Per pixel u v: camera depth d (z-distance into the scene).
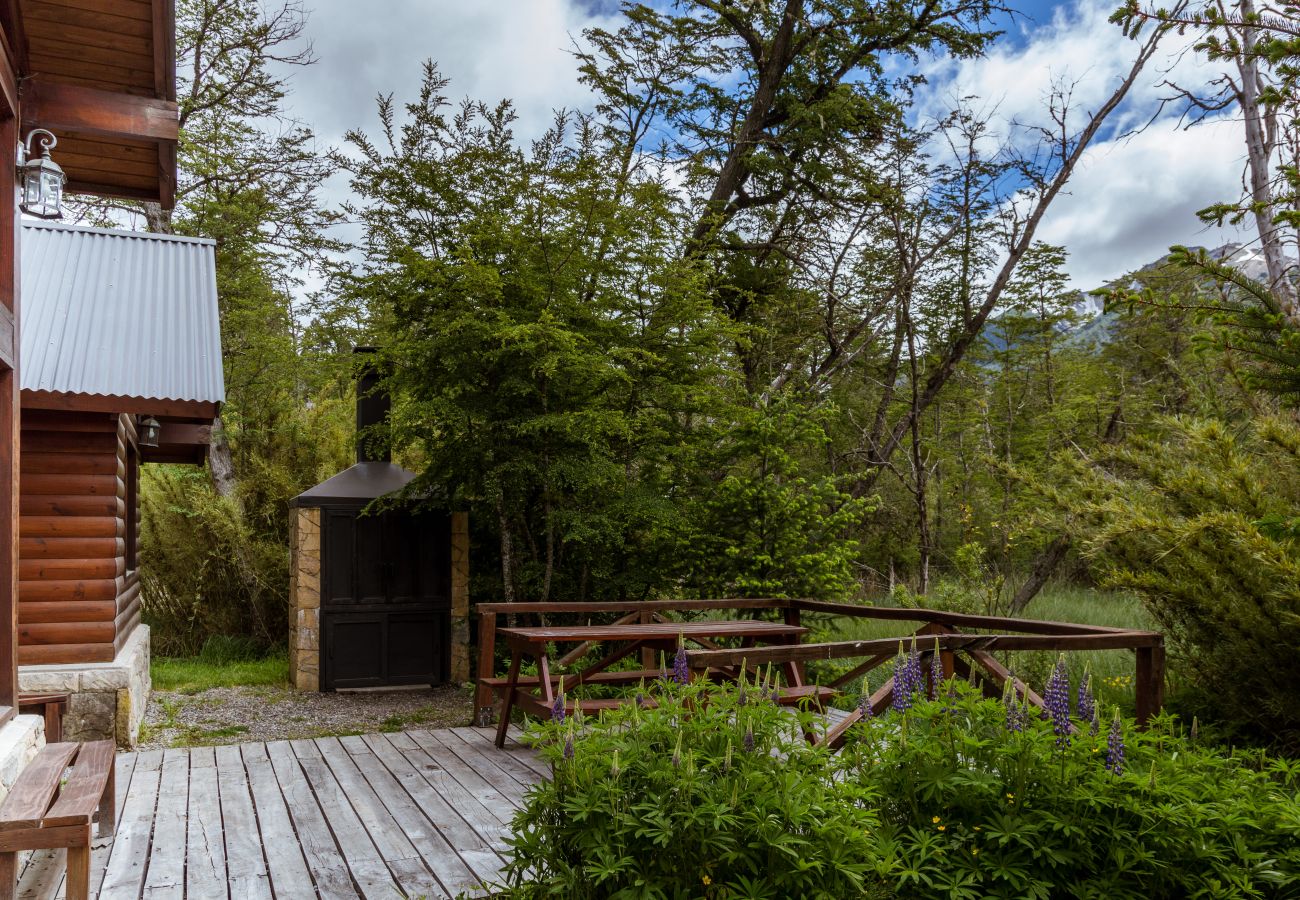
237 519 11.07
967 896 2.62
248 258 14.78
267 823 4.44
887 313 15.23
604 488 8.47
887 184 14.00
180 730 6.98
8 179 3.93
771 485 8.88
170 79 4.97
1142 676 4.86
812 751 2.85
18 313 3.93
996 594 9.14
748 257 15.10
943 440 19.61
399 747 6.01
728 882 2.56
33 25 4.51
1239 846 2.65
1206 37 4.70
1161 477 6.20
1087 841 2.71
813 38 13.74
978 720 3.06
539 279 8.12
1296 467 5.80
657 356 8.52
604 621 9.05
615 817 2.58
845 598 9.12
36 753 4.00
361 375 8.96
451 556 8.99
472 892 3.58
